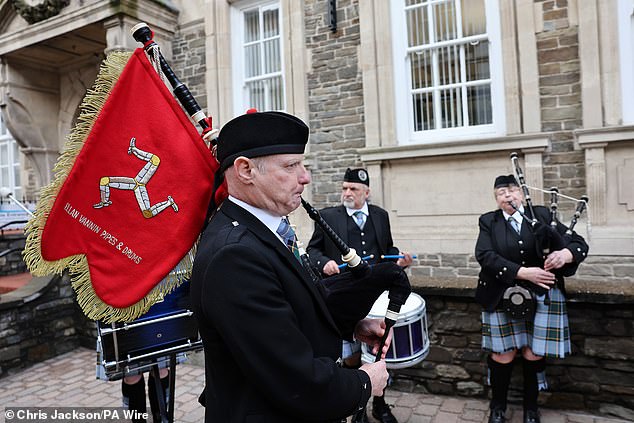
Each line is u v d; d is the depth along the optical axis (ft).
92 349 15.64
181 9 19.22
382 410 9.25
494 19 13.79
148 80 5.27
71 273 4.90
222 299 3.37
